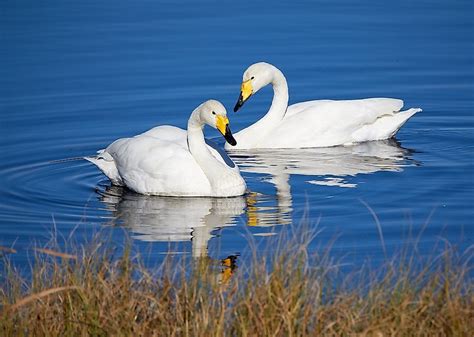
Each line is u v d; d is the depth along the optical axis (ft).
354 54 80.33
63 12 92.48
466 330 32.04
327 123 63.93
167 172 53.11
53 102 69.62
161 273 37.09
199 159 53.06
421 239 44.78
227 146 63.77
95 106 68.80
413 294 33.86
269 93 74.59
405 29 86.74
